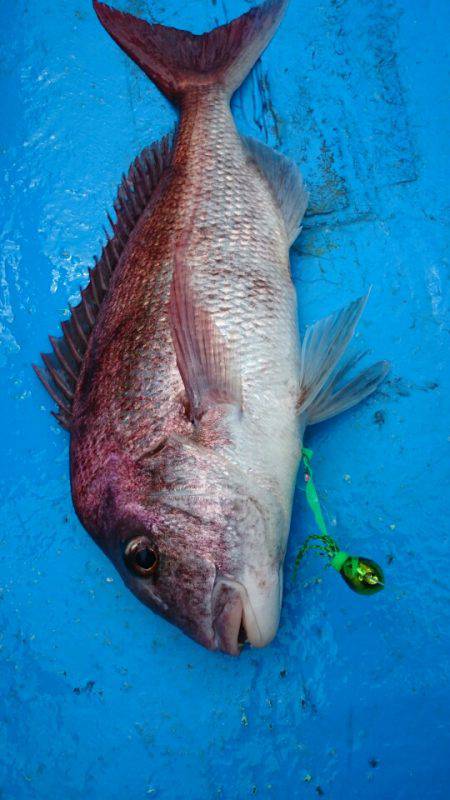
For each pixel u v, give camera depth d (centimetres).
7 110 74
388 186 71
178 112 72
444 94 74
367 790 58
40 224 72
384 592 62
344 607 62
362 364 67
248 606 52
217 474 52
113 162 73
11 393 68
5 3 77
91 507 55
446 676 60
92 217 72
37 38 76
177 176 62
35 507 65
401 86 74
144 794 59
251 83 73
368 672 60
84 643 62
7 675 62
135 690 61
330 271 69
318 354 59
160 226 60
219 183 62
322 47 75
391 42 75
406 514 63
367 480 64
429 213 71
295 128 73
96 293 61
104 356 57
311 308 68
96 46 75
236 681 61
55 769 59
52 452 66
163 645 62
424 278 69
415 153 72
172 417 53
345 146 72
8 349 69
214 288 57
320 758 59
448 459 65
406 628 61
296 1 76
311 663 61
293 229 65
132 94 74
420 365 67
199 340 54
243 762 59
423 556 63
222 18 75
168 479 52
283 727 60
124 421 54
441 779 58
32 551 64
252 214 61
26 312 70
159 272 57
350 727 59
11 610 63
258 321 57
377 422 65
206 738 60
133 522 52
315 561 62
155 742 60
